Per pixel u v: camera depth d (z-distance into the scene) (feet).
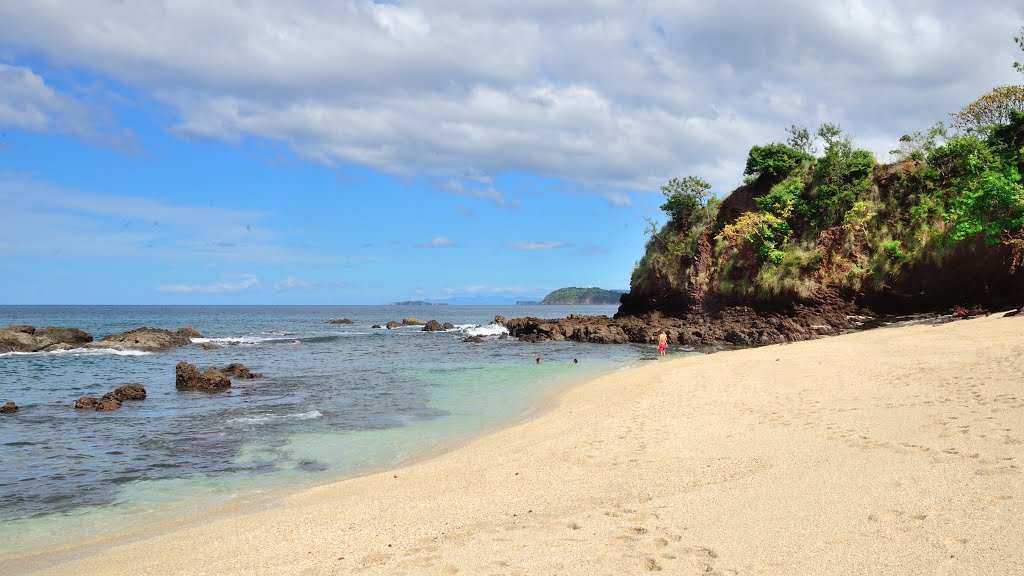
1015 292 115.03
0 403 67.36
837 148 156.97
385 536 24.52
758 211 166.91
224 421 55.93
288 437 49.34
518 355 124.16
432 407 62.54
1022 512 19.42
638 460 33.86
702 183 186.80
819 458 29.43
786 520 21.67
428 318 477.36
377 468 39.96
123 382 85.56
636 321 175.11
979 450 26.63
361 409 61.62
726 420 42.06
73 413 60.44
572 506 26.53
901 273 131.85
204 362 114.62
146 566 23.35
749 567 18.21
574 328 165.17
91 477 38.70
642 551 20.33
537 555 20.80
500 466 35.91
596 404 57.41
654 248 191.52
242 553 23.86
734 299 159.53
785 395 49.01
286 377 89.40
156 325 301.43
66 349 132.57
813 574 17.25
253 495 34.65
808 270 145.69
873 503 22.17
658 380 68.23
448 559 21.13
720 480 28.12
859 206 144.05
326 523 27.09
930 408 36.01
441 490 31.55
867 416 36.94
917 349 67.15
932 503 21.33
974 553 17.17
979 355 53.57
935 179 139.64
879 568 17.10
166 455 44.01
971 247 120.06
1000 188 110.11
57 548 27.25
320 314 602.85
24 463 41.98
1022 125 131.85
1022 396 34.86
